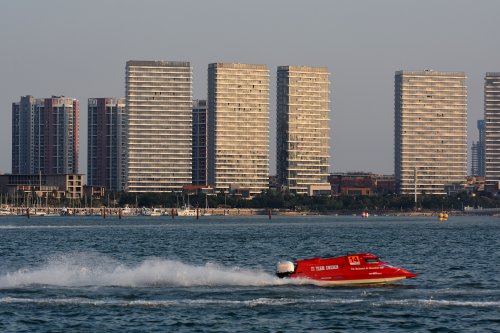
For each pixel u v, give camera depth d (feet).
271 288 569.23
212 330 446.19
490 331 444.14
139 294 548.72
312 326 454.81
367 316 479.82
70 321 467.11
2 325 456.45
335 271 580.30
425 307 504.84
